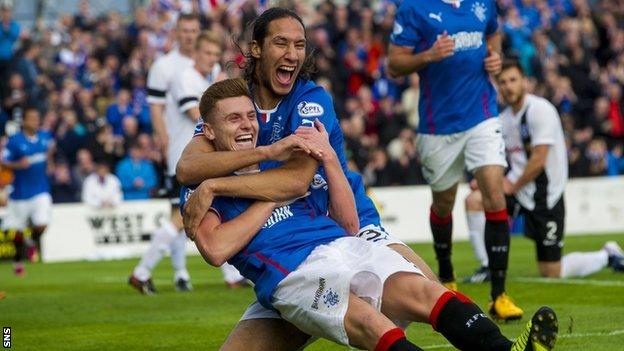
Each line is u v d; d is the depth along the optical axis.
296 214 7.40
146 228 26.12
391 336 6.61
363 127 29.59
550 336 6.45
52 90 30.05
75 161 28.16
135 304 14.32
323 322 6.89
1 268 22.97
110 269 21.44
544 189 15.47
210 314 12.97
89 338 11.23
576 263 15.79
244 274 7.38
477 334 6.66
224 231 7.16
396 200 27.23
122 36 32.25
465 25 12.20
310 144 7.27
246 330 7.49
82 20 33.41
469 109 12.19
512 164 15.70
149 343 10.80
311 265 7.00
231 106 7.35
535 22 36.75
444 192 12.81
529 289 14.29
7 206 24.83
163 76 15.96
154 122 16.17
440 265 13.36
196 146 7.54
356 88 31.81
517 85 15.19
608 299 13.02
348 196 7.43
